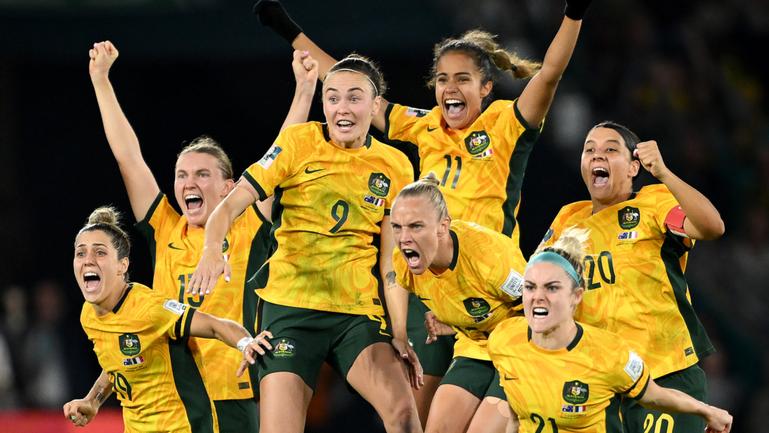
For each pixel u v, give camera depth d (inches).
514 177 976.9
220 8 1914.4
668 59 2214.6
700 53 2252.7
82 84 2094.0
